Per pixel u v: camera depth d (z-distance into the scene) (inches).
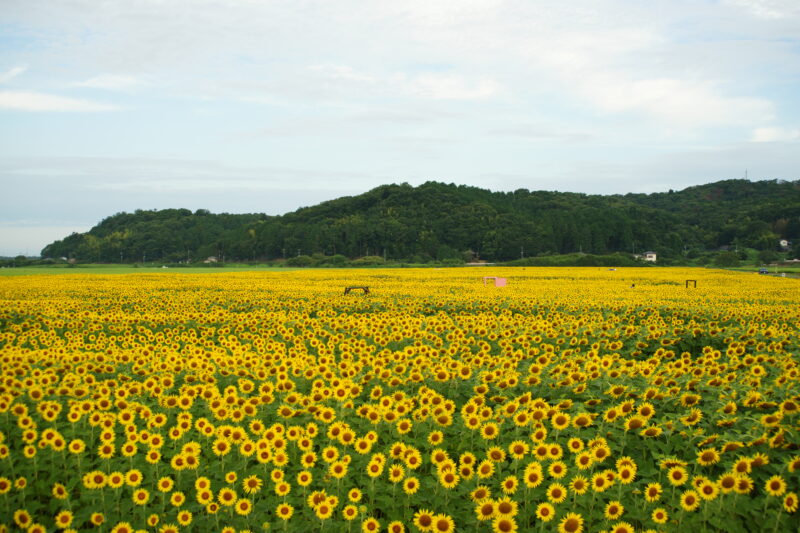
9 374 400.5
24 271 3201.3
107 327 731.4
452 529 238.5
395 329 592.7
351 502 277.4
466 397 413.7
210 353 477.7
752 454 294.2
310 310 944.3
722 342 635.5
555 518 261.3
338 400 367.6
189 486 292.5
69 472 300.0
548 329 619.8
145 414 342.3
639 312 884.0
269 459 295.3
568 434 342.3
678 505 259.1
